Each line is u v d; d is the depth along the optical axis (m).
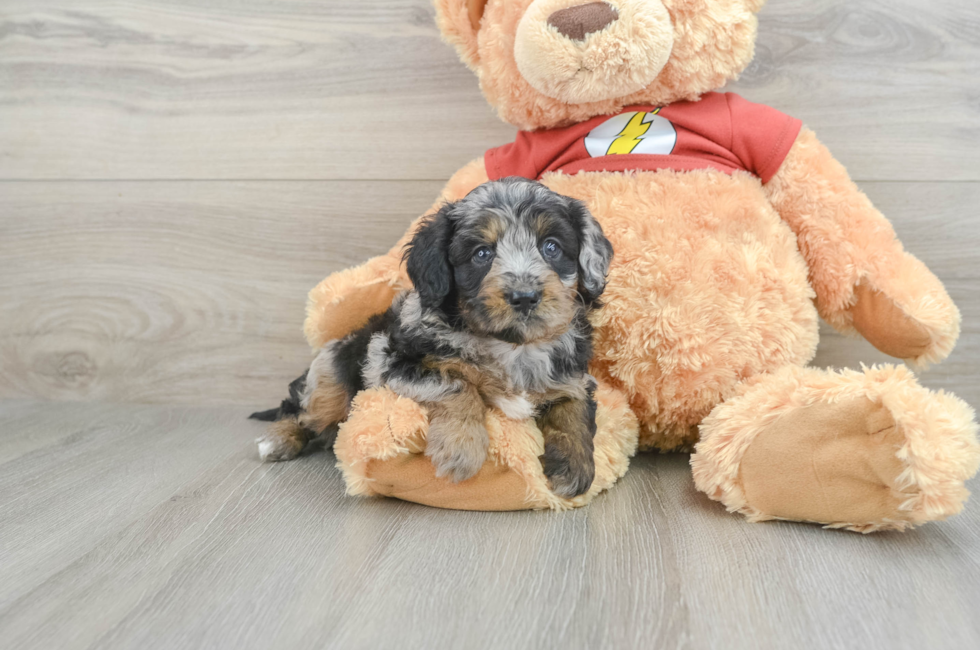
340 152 0.77
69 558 0.48
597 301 0.58
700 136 0.61
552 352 0.55
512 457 0.52
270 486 0.59
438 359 0.54
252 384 0.81
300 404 0.67
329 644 0.39
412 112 0.75
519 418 0.54
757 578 0.44
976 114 0.69
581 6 0.56
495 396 0.54
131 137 0.79
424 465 0.53
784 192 0.62
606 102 0.61
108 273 0.81
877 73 0.69
